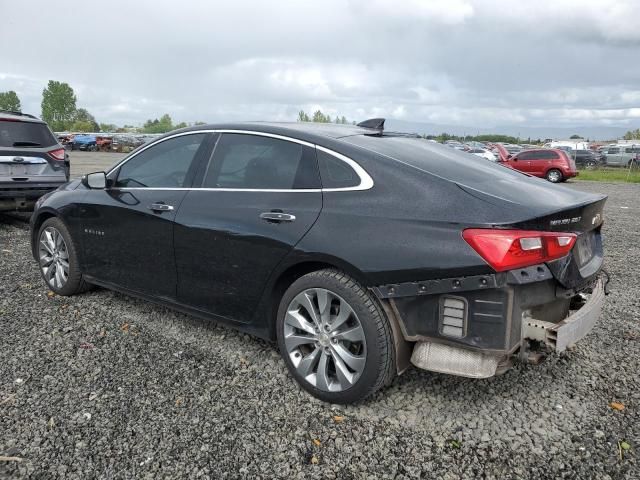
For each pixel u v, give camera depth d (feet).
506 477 8.30
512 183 10.39
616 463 8.61
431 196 9.44
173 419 9.67
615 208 45.09
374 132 12.21
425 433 9.41
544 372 11.68
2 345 12.60
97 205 14.39
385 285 9.30
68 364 11.70
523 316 8.95
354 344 9.96
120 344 12.78
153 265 13.15
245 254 11.09
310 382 10.42
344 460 8.66
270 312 11.14
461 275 8.73
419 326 9.25
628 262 22.58
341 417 9.85
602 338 13.64
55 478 8.09
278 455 8.75
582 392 10.84
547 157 83.61
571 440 9.21
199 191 12.31
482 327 8.74
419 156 10.81
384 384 9.89
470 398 10.56
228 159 12.17
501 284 8.54
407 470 8.44
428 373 11.57
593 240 11.10
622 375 11.59
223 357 12.17
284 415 9.87
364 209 9.81
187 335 13.37
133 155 14.28
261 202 11.10
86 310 15.03
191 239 12.03
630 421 9.80
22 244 23.97
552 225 8.92
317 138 11.02
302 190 10.71
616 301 16.80
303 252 10.14
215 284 11.84
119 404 10.12
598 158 138.62
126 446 8.87
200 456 8.67
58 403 10.11
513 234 8.53
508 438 9.26
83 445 8.87
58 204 15.61
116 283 14.42
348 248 9.61
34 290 16.78
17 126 26.84
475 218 8.84
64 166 28.55
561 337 8.69
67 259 15.83
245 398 10.44
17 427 9.32
